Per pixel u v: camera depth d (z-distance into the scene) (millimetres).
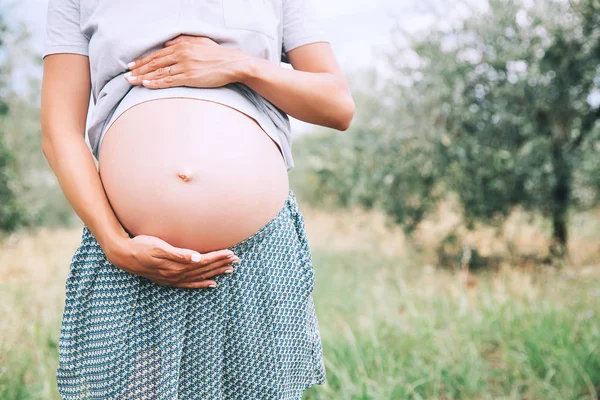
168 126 1224
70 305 1243
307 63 1370
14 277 5578
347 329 3463
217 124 1231
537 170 5879
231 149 1228
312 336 1369
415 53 6324
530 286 4586
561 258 5973
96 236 1186
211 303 1217
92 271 1225
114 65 1258
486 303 4027
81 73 1302
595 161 6055
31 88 7758
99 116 1295
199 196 1198
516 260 6227
